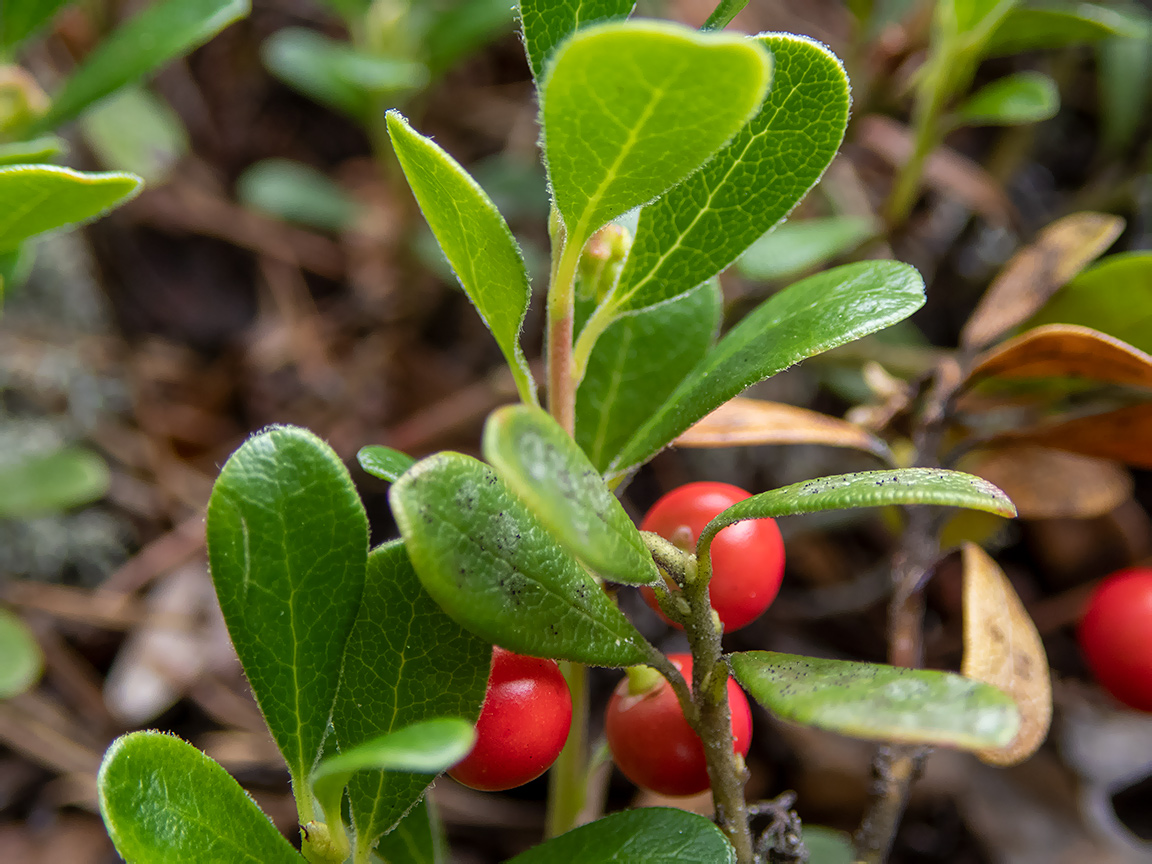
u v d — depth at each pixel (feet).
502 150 0.99
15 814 0.67
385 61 0.74
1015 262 0.48
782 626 0.72
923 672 0.32
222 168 0.98
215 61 0.98
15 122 0.54
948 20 0.58
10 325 0.82
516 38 1.00
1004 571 0.73
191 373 0.89
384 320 0.92
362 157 1.00
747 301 0.72
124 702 0.70
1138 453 0.46
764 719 0.66
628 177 0.34
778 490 0.35
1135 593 0.47
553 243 0.38
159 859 0.33
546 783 0.66
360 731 0.37
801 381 0.81
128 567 0.78
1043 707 0.41
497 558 0.34
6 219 0.41
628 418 0.44
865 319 0.37
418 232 0.85
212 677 0.72
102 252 0.89
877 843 0.43
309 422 0.88
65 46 0.85
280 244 0.95
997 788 0.64
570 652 0.35
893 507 0.51
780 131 0.37
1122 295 0.47
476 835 0.64
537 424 0.31
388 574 0.36
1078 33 0.59
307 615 0.36
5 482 0.67
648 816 0.37
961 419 0.50
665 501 0.41
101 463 0.73
